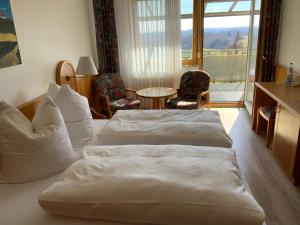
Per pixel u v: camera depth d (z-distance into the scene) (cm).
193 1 415
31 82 241
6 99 205
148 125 222
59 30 300
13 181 159
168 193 113
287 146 244
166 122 229
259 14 383
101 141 211
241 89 530
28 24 234
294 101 249
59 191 123
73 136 211
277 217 194
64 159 172
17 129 157
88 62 311
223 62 520
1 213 133
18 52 218
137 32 418
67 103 212
